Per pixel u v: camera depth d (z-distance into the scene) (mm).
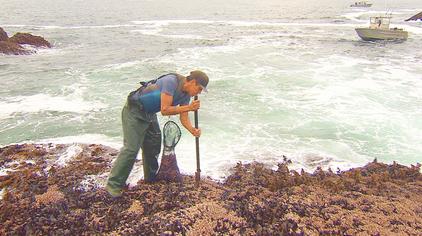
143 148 6219
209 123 10914
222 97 13344
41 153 9023
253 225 5207
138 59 20688
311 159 8914
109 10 61188
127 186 6500
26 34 25984
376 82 15281
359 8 71250
